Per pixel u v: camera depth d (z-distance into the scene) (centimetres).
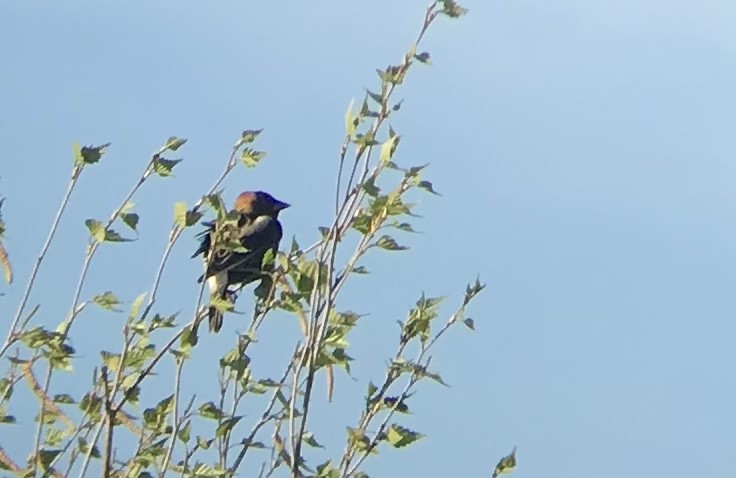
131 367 1063
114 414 1023
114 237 1091
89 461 1023
